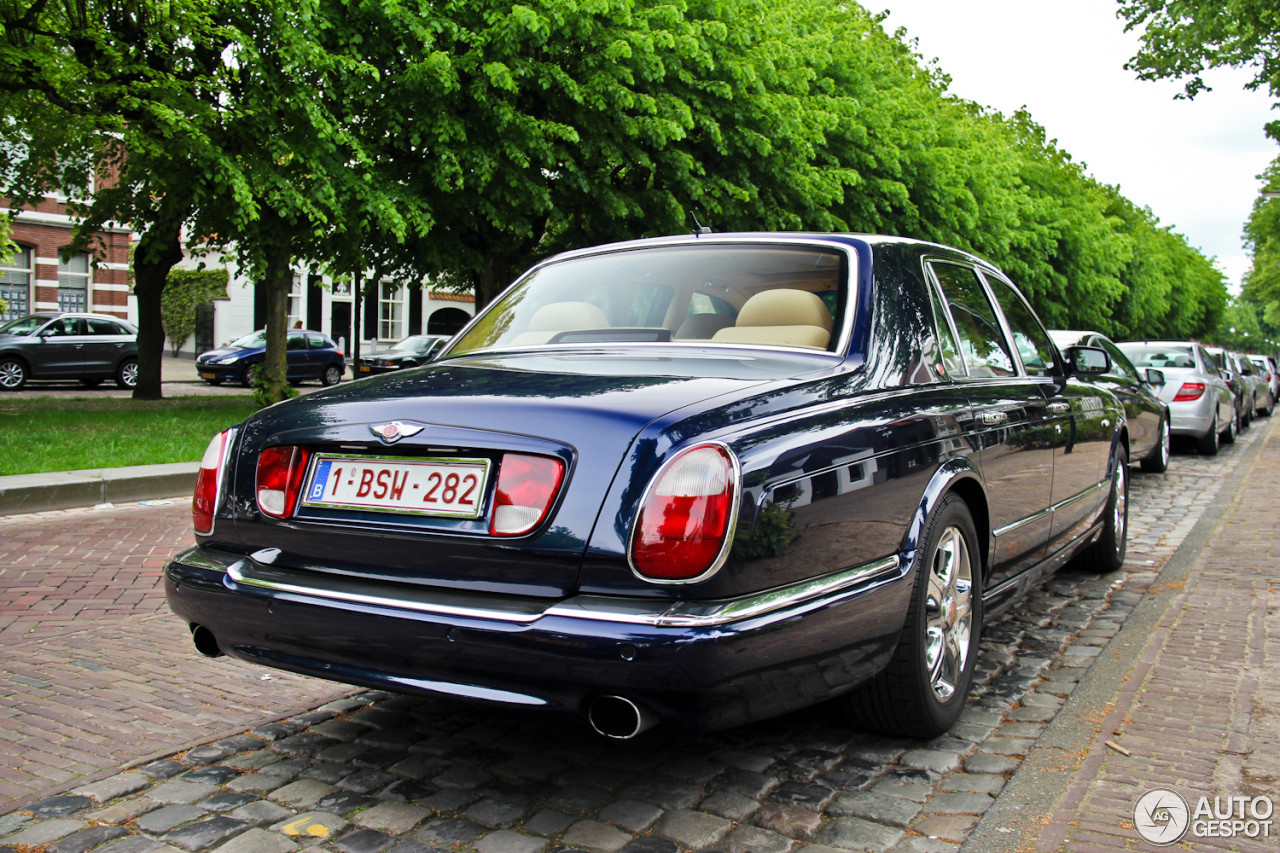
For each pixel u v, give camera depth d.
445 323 42.88
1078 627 4.75
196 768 3.09
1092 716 3.51
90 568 6.06
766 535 2.39
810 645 2.51
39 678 4.00
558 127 15.27
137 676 4.04
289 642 2.70
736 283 3.46
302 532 2.76
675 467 2.33
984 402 3.63
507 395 2.65
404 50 14.32
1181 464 12.71
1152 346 14.47
